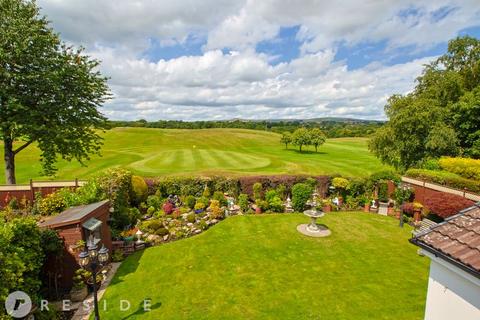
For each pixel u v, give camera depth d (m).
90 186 13.41
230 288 9.14
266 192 18.77
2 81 14.49
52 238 8.59
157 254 11.61
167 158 35.09
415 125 24.73
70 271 9.09
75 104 16.27
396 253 11.82
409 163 26.67
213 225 15.01
